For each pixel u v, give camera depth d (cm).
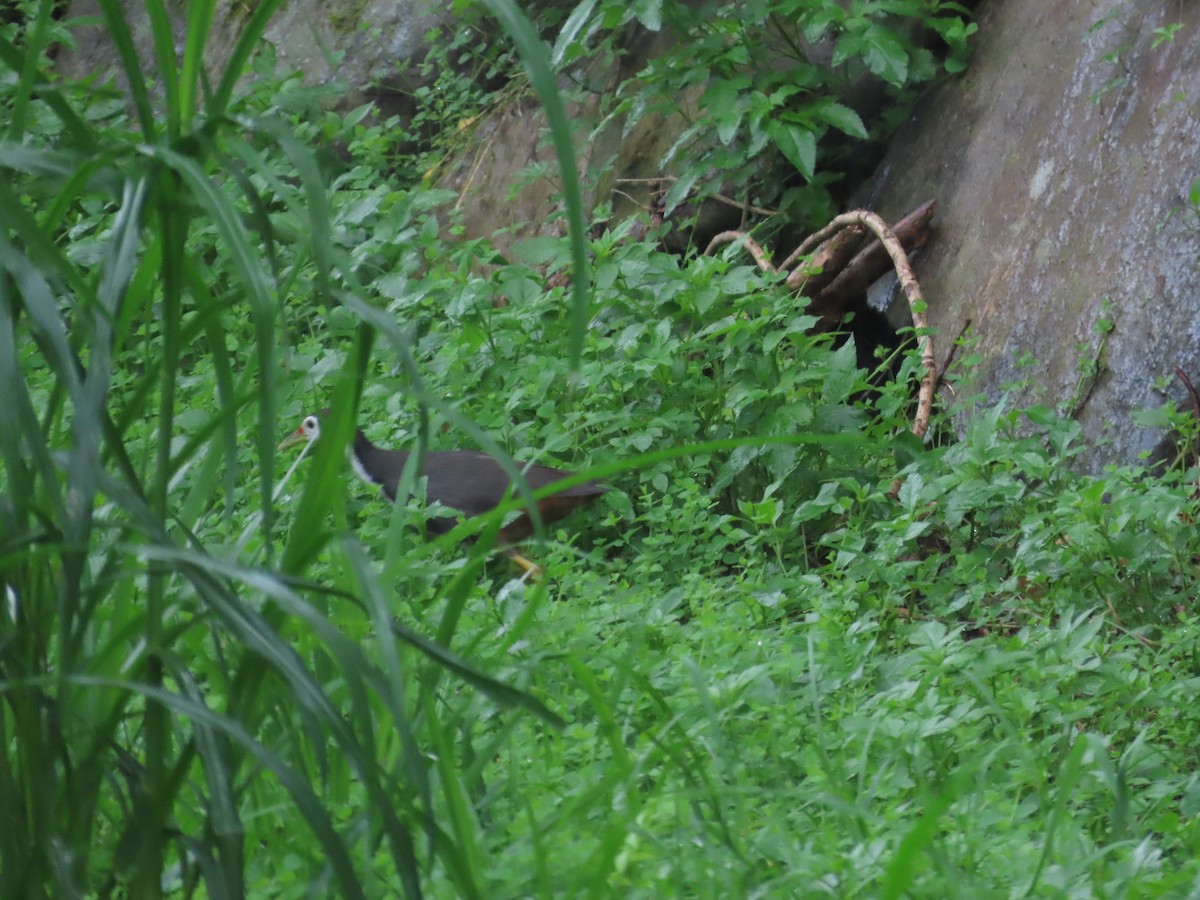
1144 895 495
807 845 541
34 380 1191
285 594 364
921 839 392
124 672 416
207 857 401
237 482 1084
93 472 365
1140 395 1213
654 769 613
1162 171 1266
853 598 933
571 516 1141
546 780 584
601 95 1905
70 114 402
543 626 793
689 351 1262
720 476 1159
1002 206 1423
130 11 2306
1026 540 979
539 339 1308
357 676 371
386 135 1989
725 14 1625
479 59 2186
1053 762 714
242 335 1408
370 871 408
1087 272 1297
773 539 1023
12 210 355
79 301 403
